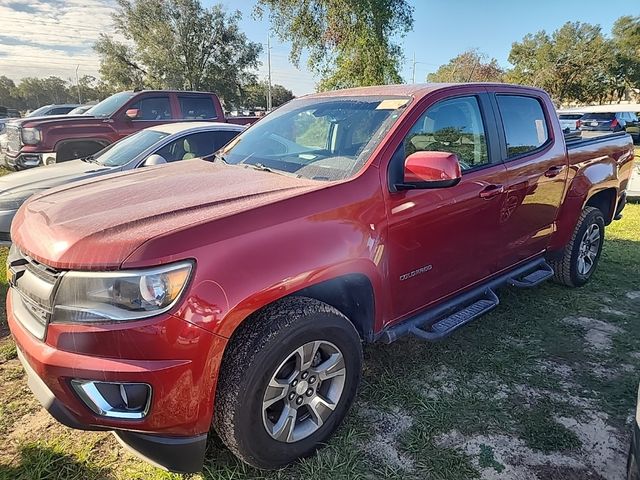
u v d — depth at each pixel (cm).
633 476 181
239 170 301
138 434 202
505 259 363
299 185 255
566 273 455
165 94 973
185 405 195
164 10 3506
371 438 258
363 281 256
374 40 2120
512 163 350
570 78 4656
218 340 196
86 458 241
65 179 550
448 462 241
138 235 193
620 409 285
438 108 307
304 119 334
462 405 287
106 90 4534
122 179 292
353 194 250
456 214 302
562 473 235
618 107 2184
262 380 210
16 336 217
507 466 239
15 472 231
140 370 186
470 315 321
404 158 277
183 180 277
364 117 301
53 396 200
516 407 286
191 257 193
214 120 1042
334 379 246
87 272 189
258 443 217
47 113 1720
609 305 435
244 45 3753
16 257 233
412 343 360
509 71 5459
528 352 349
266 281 207
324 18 2142
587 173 434
